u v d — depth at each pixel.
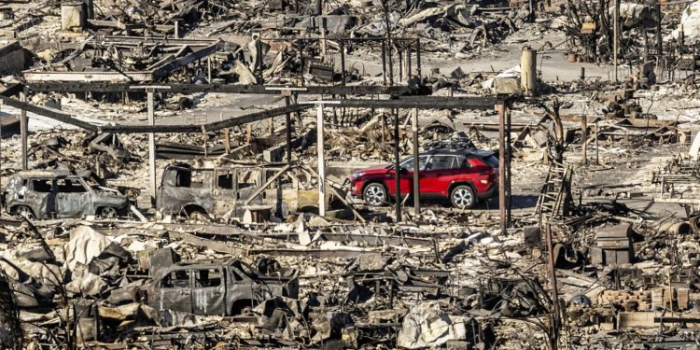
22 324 120.31
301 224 156.88
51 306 127.44
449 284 134.75
